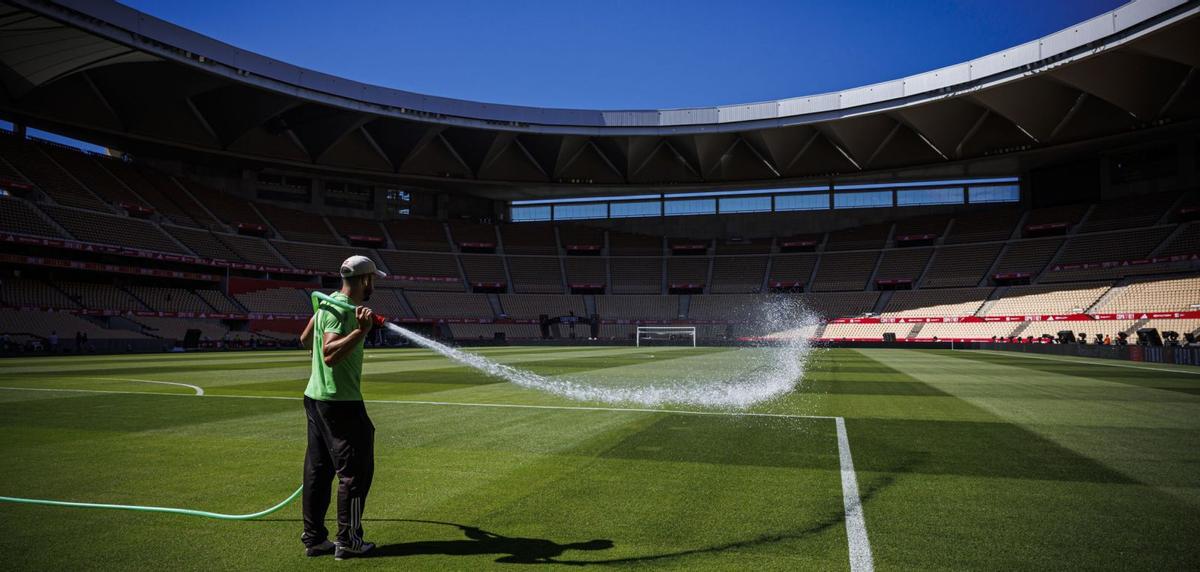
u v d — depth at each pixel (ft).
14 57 112.68
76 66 118.52
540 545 11.50
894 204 196.03
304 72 143.33
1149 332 110.42
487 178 194.08
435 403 32.76
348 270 11.71
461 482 16.11
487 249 203.10
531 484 15.90
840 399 34.78
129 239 135.23
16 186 125.70
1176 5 98.37
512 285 192.95
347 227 192.03
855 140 163.02
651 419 26.86
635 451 20.02
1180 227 141.90
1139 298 129.80
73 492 15.31
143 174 160.66
